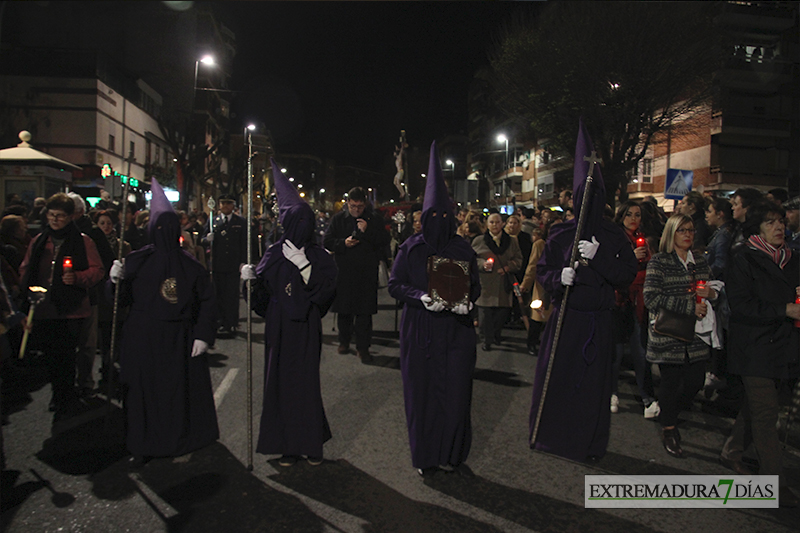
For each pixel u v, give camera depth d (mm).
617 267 3867
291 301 3814
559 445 3943
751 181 28953
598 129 19125
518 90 20734
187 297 3854
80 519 3219
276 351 3850
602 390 3877
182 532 3082
